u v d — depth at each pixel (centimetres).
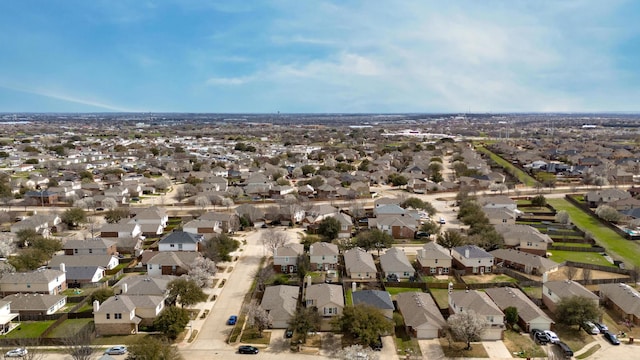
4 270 9356
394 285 9356
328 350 7019
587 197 16100
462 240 11038
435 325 7306
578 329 7462
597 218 14325
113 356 6781
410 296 8244
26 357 6644
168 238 11250
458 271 10019
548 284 8412
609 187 19012
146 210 13762
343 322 7188
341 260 10725
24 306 8138
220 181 19488
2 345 7138
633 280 9344
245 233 13388
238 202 17112
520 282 9300
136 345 6488
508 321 7600
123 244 11625
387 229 12650
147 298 7912
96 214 15600
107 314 7506
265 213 14700
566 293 7944
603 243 11944
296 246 10594
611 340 7056
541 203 15850
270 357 6806
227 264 10731
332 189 18262
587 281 9188
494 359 6662
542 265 9806
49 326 7662
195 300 8138
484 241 11012
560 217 13588
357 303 7800
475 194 17762
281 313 7738
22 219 14338
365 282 9450
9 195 16925
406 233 12606
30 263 9862
